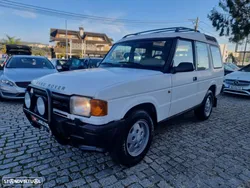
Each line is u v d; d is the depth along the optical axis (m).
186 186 2.24
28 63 6.77
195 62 3.80
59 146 3.10
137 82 2.49
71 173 2.43
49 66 6.95
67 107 2.19
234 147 3.29
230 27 14.13
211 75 4.52
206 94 4.43
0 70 6.37
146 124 2.74
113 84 2.24
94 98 2.06
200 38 4.02
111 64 3.61
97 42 48.81
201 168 2.62
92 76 2.47
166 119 3.19
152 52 3.31
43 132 3.62
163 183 2.29
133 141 2.61
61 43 43.09
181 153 3.03
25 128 3.80
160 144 3.34
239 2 13.10
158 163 2.72
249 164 2.75
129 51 3.57
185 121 4.65
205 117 4.65
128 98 2.36
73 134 2.19
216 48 4.88
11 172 2.41
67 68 9.52
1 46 35.44
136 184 2.26
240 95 8.23
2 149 2.97
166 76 2.97
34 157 2.77
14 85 5.42
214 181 2.34
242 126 4.37
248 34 13.69
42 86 2.50
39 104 2.48
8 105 5.45
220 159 2.87
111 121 2.18
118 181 2.30
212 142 3.47
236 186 2.26
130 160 2.55
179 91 3.33
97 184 2.23
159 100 2.88
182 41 3.38
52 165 2.59
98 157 2.82
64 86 2.27
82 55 37.31
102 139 2.10
